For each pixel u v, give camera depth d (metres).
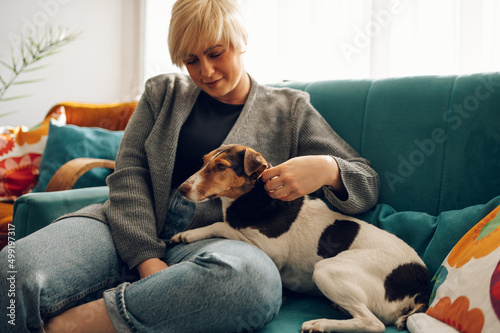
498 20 1.68
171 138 1.42
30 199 1.50
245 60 2.84
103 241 1.23
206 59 1.31
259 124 1.50
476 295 0.91
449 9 1.87
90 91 3.87
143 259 1.21
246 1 2.83
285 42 2.54
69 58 3.75
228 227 1.34
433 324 0.98
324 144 1.46
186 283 0.96
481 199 1.32
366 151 1.58
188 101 1.50
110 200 1.36
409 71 2.00
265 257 1.10
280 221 1.34
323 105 1.71
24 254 1.07
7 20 3.54
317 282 1.17
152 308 0.97
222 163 1.30
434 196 1.42
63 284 1.08
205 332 1.00
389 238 1.28
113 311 0.98
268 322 1.08
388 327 1.13
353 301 1.12
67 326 1.01
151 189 1.44
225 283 0.97
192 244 1.26
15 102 3.63
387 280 1.17
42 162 2.34
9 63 3.58
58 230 1.20
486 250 0.98
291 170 1.21
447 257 1.15
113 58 3.90
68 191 1.62
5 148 2.50
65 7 3.69
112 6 3.85
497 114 1.31
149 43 3.73
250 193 1.33
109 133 2.45
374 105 1.59
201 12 1.27
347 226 1.32
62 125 2.43
